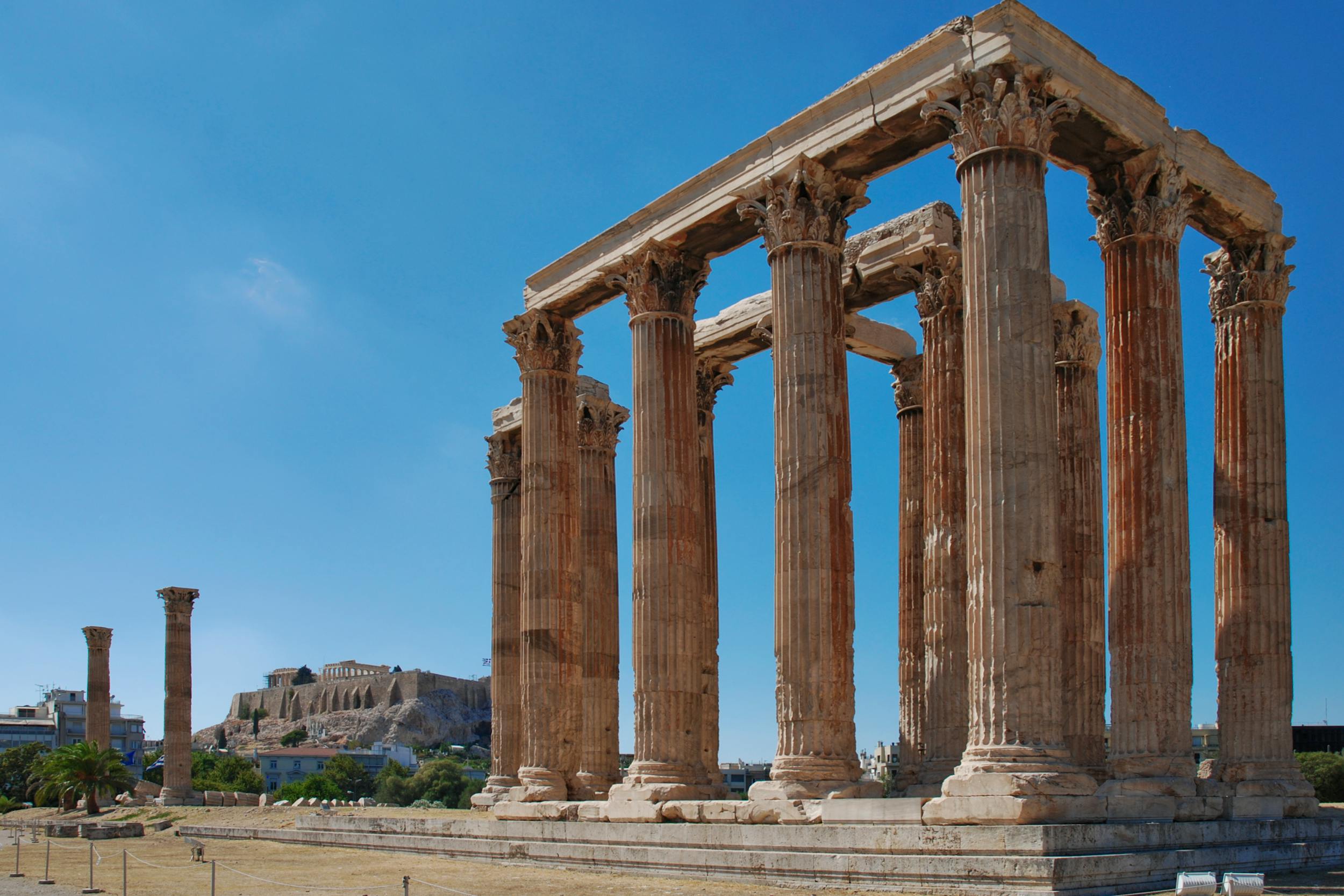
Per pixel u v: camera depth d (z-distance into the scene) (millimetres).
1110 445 27500
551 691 36750
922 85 26969
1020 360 24094
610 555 42812
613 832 29828
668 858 26922
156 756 151500
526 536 38188
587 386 44312
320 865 34469
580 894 23281
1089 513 34500
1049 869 19406
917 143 28859
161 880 32062
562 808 33844
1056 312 35656
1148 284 27453
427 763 157125
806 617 27734
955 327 33469
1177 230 27891
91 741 95375
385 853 37656
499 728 45281
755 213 30469
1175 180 27906
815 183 29609
